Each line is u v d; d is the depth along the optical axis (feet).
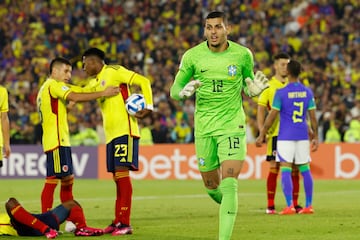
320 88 216.54
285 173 101.14
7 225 75.82
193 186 158.81
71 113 209.26
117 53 250.98
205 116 71.36
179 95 67.92
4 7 266.16
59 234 78.33
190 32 249.55
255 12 251.80
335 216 97.25
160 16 258.16
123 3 262.67
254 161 176.35
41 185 164.66
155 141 197.47
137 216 99.14
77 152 187.42
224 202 67.62
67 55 250.98
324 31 242.99
